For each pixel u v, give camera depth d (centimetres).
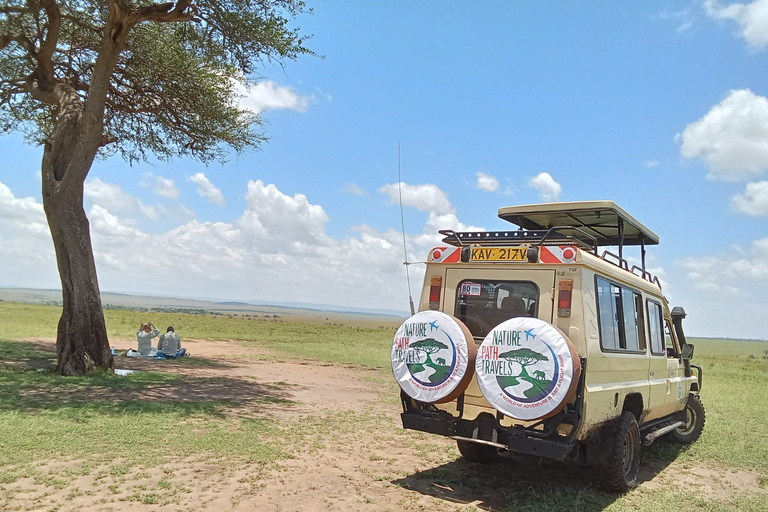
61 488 502
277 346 2536
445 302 647
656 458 838
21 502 462
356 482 598
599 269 614
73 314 1197
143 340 1716
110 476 545
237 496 520
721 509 592
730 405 1418
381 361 2122
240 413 902
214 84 1599
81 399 902
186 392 1070
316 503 520
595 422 562
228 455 650
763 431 1077
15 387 971
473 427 580
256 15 1333
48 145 1273
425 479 633
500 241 647
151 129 1684
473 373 580
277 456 662
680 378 902
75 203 1227
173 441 685
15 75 1426
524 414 525
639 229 831
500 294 613
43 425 703
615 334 646
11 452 586
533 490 604
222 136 1639
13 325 2566
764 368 3309
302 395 1170
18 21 1269
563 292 570
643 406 713
